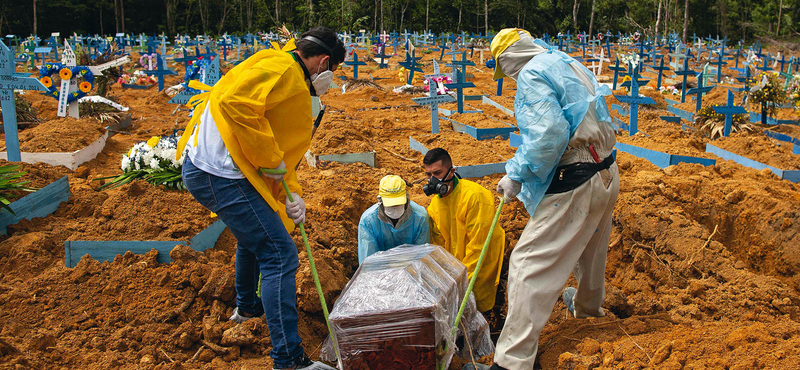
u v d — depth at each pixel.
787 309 3.94
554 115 3.14
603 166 3.41
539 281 3.35
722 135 10.49
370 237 4.44
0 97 5.77
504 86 18.77
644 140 9.14
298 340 3.27
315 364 3.30
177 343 3.55
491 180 7.23
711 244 4.93
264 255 3.28
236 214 3.21
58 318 3.62
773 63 26.77
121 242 4.23
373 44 31.47
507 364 3.33
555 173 3.35
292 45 3.37
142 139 9.41
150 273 4.00
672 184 6.45
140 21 56.38
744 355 3.15
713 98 16.08
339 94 15.89
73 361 3.29
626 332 3.71
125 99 14.38
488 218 4.43
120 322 3.66
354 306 3.18
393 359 3.18
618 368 3.31
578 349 3.62
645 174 6.92
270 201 3.23
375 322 3.11
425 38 34.97
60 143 7.12
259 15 51.28
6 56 5.65
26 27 49.94
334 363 3.66
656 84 19.23
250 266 3.64
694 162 7.64
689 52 30.33
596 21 62.84
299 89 3.22
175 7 54.88
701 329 3.60
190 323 3.71
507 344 3.37
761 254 5.66
